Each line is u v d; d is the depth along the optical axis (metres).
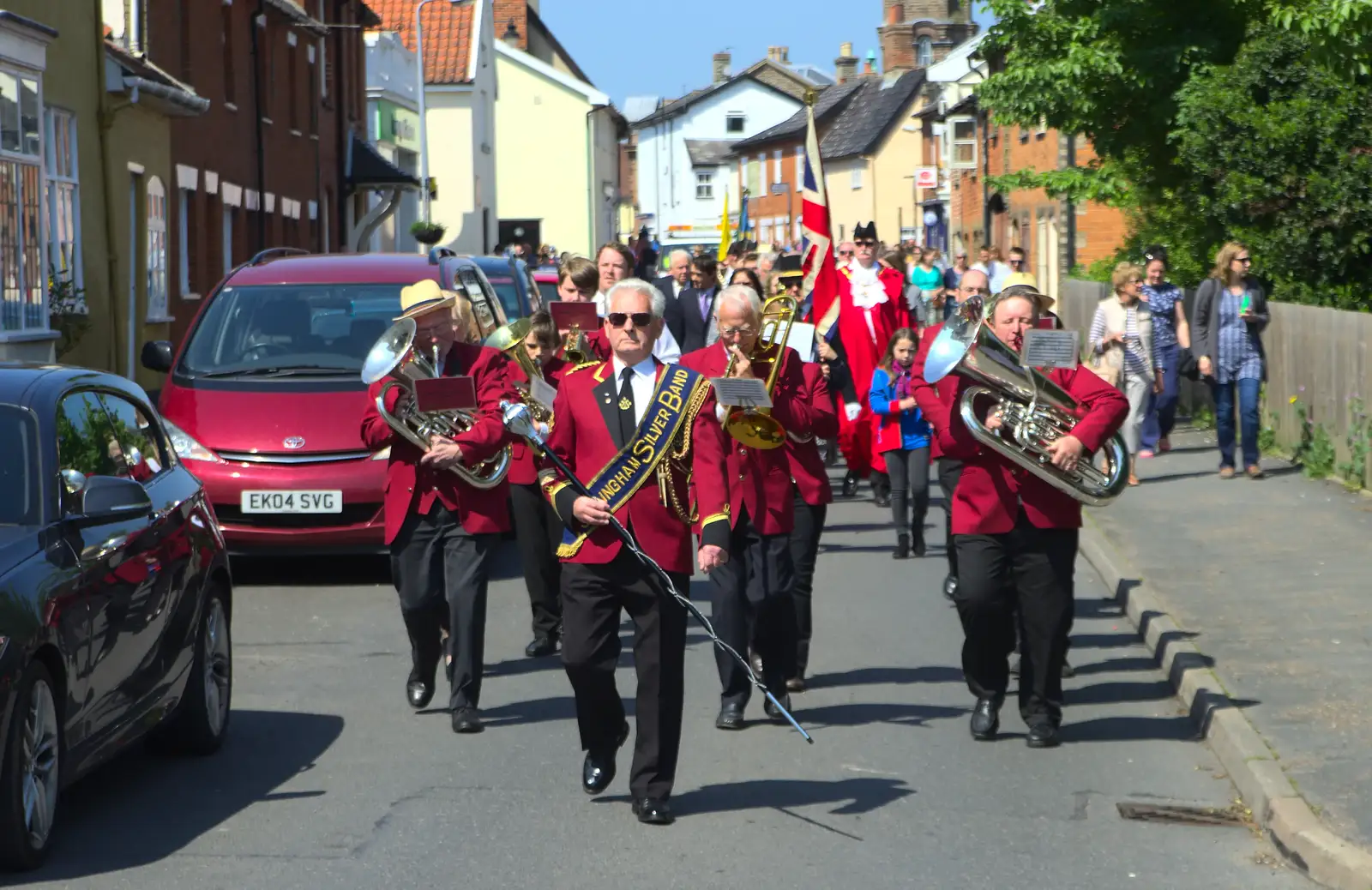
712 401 6.80
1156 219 25.97
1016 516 7.88
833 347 12.96
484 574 8.47
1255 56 20.20
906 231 73.12
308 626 11.19
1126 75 24.03
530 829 6.79
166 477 8.00
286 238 39.50
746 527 8.43
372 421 8.41
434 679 8.88
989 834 6.74
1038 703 8.09
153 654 7.22
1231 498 15.07
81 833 6.72
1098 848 6.57
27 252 20.03
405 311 8.31
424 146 47.03
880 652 10.30
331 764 7.82
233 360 13.12
